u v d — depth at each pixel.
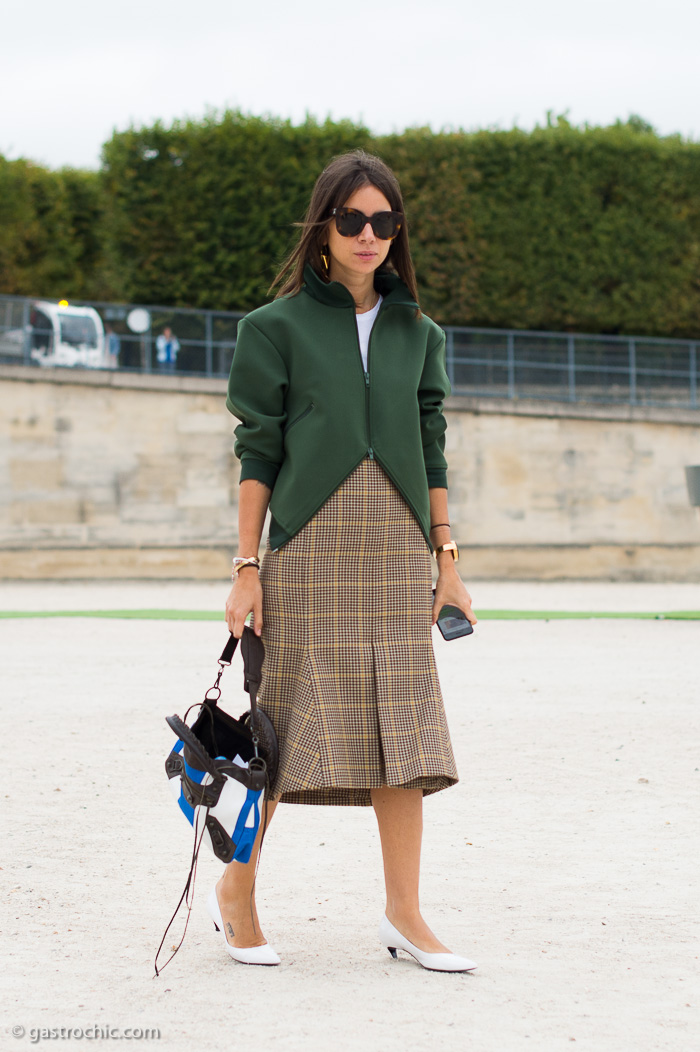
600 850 4.75
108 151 30.86
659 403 28.84
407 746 3.36
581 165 32.53
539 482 24.94
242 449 3.51
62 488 22.34
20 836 4.89
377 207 3.42
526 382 28.22
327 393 3.39
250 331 3.45
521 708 8.12
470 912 3.97
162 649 11.60
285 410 3.46
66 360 23.00
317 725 3.32
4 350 23.03
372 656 3.40
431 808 5.48
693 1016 3.03
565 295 32.50
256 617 3.44
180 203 30.42
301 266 3.52
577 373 28.48
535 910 3.98
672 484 25.69
